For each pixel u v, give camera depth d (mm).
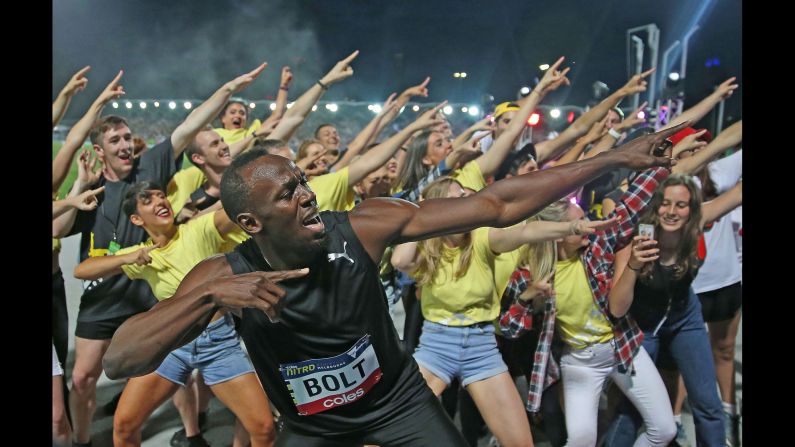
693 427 4270
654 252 3043
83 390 3928
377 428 2414
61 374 3621
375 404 2391
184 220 3871
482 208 2152
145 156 4324
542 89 4219
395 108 5352
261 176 2045
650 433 3262
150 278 3596
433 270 3182
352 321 2205
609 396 3738
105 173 4285
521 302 3344
